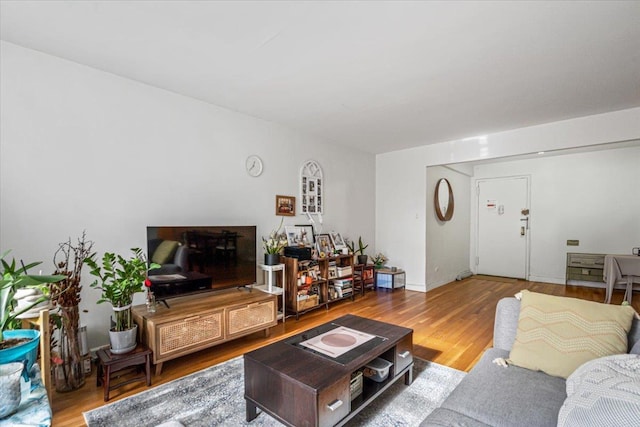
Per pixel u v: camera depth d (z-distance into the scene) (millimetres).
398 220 5422
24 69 2211
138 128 2748
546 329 1550
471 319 3607
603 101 3160
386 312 3887
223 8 1776
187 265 2764
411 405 1931
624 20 1855
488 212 6348
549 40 2078
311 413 1436
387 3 1724
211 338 2578
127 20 1896
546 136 3908
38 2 1725
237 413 1873
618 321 1437
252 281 3277
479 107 3336
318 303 3934
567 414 1002
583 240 5332
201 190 3176
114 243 2615
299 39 2086
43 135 2285
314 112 3500
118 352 2117
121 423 1774
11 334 1442
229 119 3412
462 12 1800
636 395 893
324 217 4633
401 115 3604
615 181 5062
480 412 1232
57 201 2346
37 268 2258
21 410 1095
